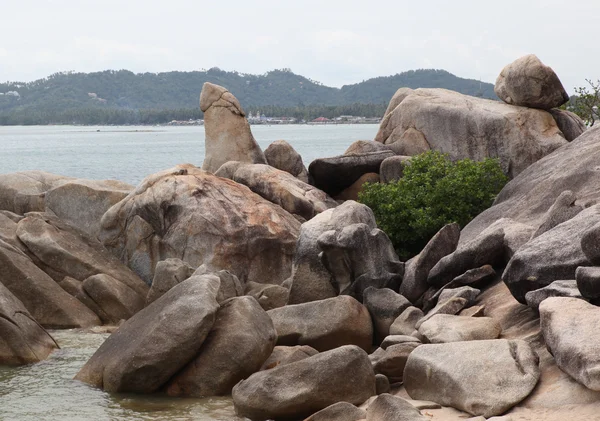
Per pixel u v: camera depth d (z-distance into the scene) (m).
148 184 21.64
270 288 18.42
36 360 15.20
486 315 13.73
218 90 27.36
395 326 14.62
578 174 17.53
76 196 23.55
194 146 128.38
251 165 24.25
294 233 20.94
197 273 17.38
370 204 21.59
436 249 16.06
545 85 23.42
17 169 70.31
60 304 18.33
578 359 9.84
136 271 21.31
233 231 20.47
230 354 12.91
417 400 11.21
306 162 69.62
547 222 14.49
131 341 13.35
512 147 23.25
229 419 11.67
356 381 11.62
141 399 12.77
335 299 14.68
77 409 12.29
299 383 11.51
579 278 11.30
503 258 15.20
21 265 18.59
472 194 21.00
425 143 25.05
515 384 10.50
